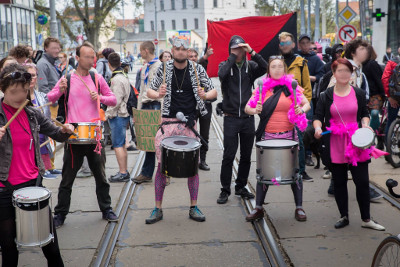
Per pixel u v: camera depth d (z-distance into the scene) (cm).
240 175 636
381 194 625
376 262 362
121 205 618
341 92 520
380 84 736
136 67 5884
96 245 492
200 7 9938
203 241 500
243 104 607
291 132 554
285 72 554
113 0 4188
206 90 571
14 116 357
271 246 480
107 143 1020
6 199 360
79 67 539
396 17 2219
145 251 479
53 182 738
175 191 677
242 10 10581
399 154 756
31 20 2739
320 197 631
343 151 513
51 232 369
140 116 690
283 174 518
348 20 1588
